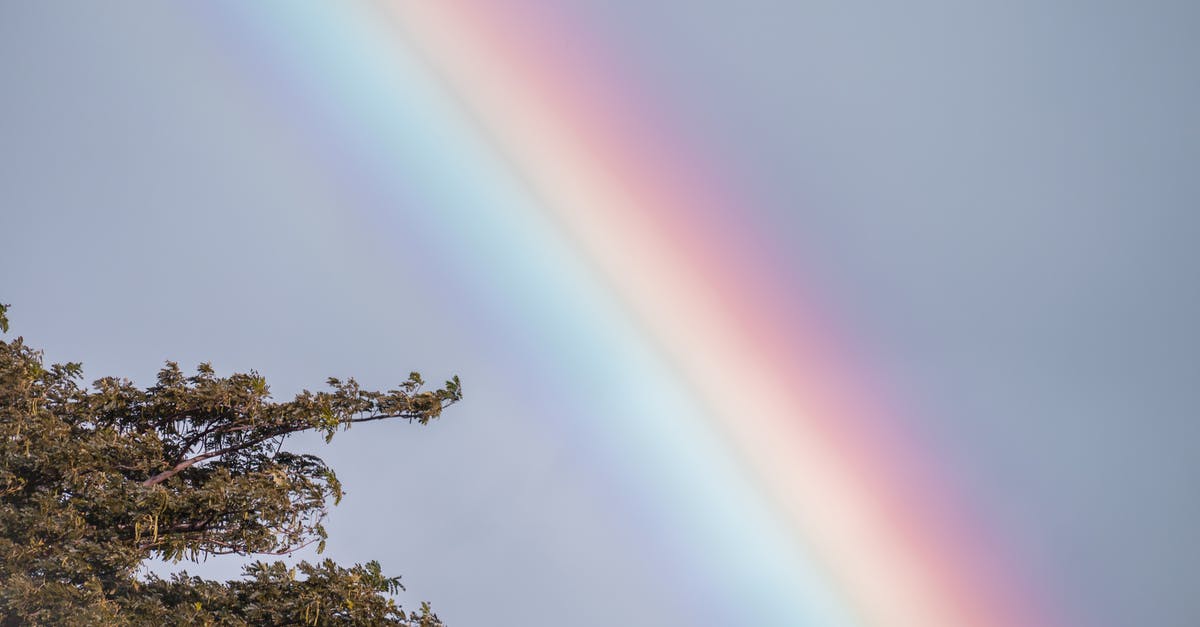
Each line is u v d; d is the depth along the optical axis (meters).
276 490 45.25
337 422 51.19
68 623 34.00
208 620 39.38
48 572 37.03
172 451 49.25
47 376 45.75
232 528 44.34
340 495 49.44
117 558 38.41
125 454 44.25
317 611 41.97
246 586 43.22
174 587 42.19
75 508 39.34
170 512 42.38
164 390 49.00
